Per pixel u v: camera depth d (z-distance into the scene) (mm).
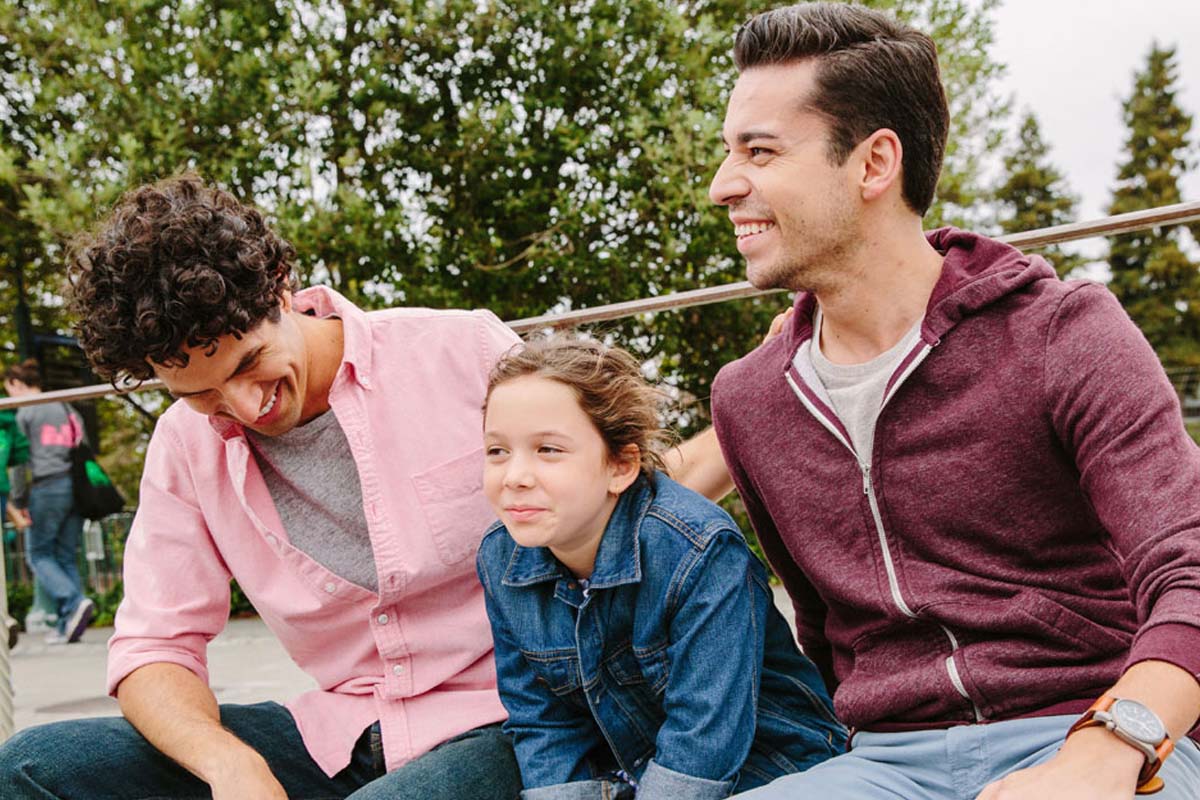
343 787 1691
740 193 1373
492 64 7633
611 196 7438
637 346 7352
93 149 7449
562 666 1568
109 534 8398
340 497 1692
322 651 1730
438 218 7770
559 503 1528
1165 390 1209
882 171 1336
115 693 1706
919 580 1344
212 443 1743
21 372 6820
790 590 1603
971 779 1271
